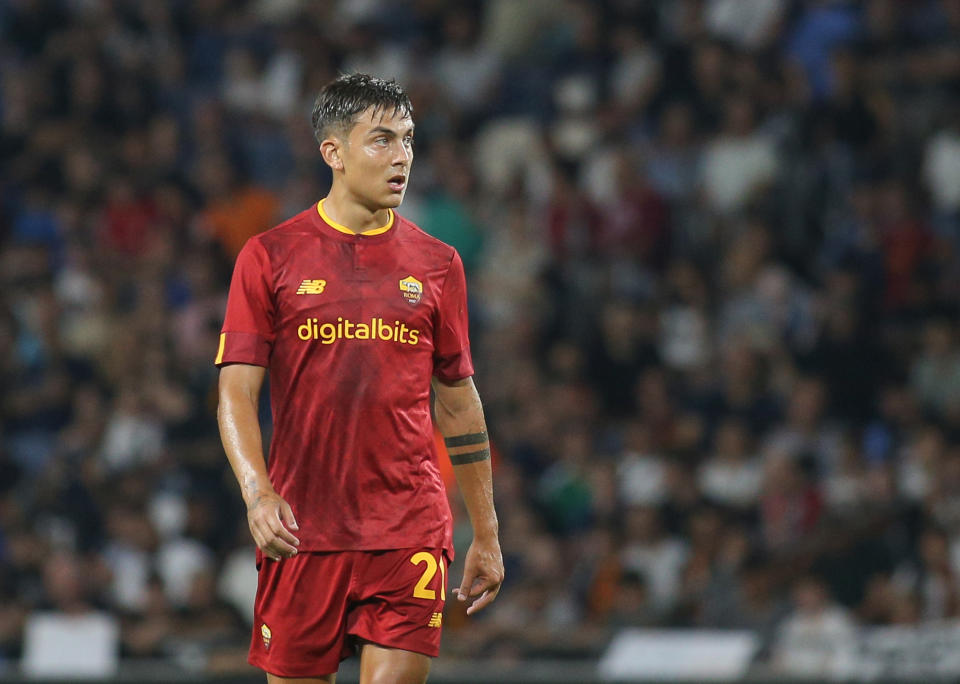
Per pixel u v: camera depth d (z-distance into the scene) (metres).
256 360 16.91
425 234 17.59
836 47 54.06
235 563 40.97
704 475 42.91
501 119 58.94
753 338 47.88
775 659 34.66
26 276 52.28
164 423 47.19
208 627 38.97
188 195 55.28
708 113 55.09
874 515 38.88
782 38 57.06
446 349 17.56
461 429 17.80
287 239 17.14
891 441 44.50
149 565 41.88
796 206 50.81
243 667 34.09
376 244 17.20
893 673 33.59
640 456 43.78
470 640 35.97
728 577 37.66
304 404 17.00
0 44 62.16
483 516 17.84
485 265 52.84
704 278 50.47
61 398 49.12
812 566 38.41
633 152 53.53
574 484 43.53
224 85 61.88
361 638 17.17
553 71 59.09
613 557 39.97
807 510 40.97
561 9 60.25
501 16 60.25
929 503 39.34
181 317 50.72
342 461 16.98
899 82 54.59
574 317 49.88
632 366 48.16
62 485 45.31
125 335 50.34
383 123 16.94
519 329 49.19
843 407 46.09
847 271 48.34
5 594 41.06
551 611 39.50
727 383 45.59
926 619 36.88
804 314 48.84
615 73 58.25
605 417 47.66
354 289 17.00
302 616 17.12
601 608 39.34
